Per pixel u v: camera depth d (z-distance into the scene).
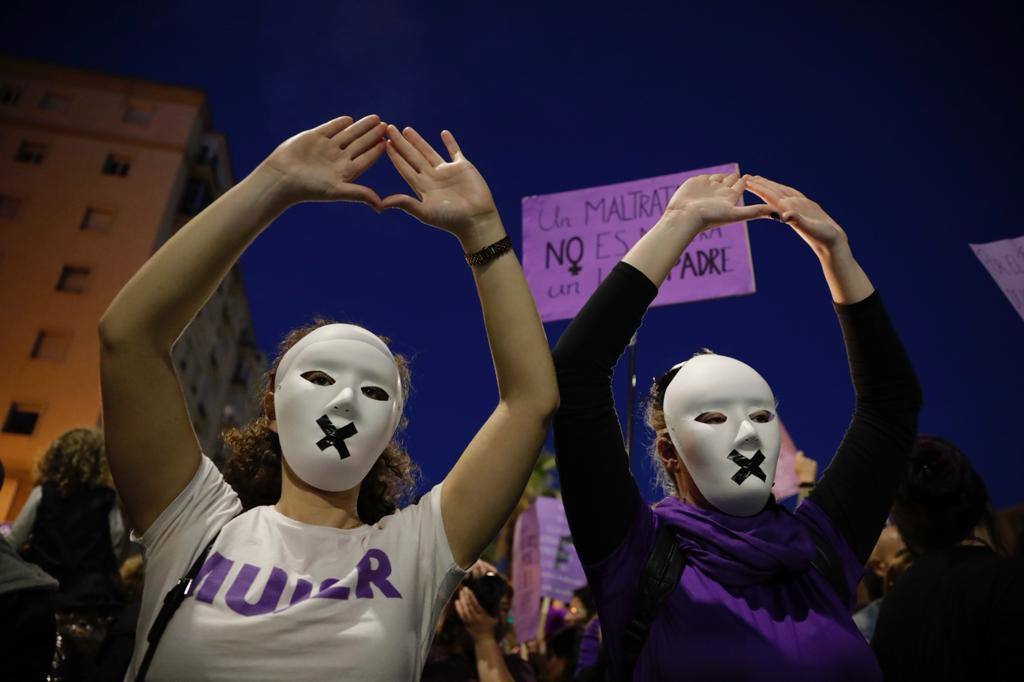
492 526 2.09
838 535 2.38
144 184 25.83
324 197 2.08
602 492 2.26
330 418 2.05
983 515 2.55
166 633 1.83
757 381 2.38
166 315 1.99
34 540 3.75
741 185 2.61
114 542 3.93
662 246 2.46
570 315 4.37
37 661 2.17
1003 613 2.11
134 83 26.94
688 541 2.23
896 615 2.39
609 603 2.19
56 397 23.30
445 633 3.19
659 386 2.64
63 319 24.09
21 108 26.14
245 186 2.05
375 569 1.97
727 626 2.07
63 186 25.47
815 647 2.06
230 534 1.99
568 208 4.57
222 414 34.06
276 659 1.78
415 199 2.17
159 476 1.98
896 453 2.53
